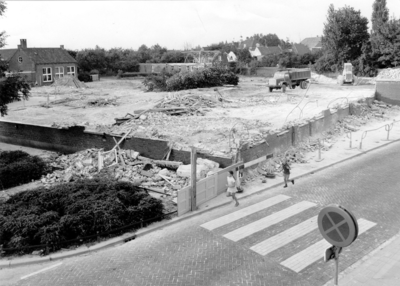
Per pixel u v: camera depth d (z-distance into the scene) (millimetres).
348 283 10141
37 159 20844
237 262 11469
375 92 40156
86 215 12797
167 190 17078
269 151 21266
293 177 19359
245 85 57312
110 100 40750
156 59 88750
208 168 18328
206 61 82000
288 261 11500
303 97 41344
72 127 24734
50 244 11992
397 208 15422
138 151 21922
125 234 13250
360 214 14906
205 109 33531
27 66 60125
